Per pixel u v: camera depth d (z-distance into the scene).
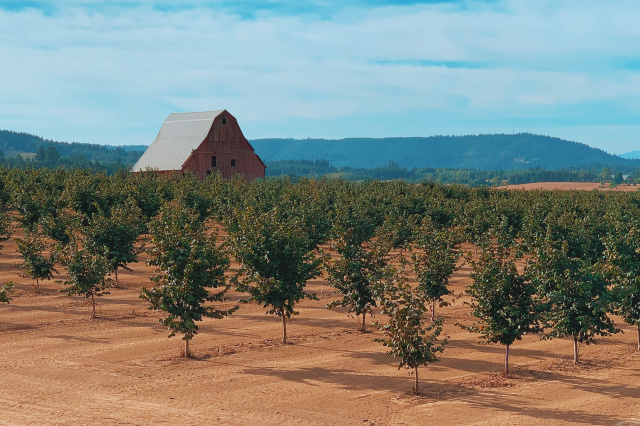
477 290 26.11
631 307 29.97
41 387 23.48
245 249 29.64
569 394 24.05
